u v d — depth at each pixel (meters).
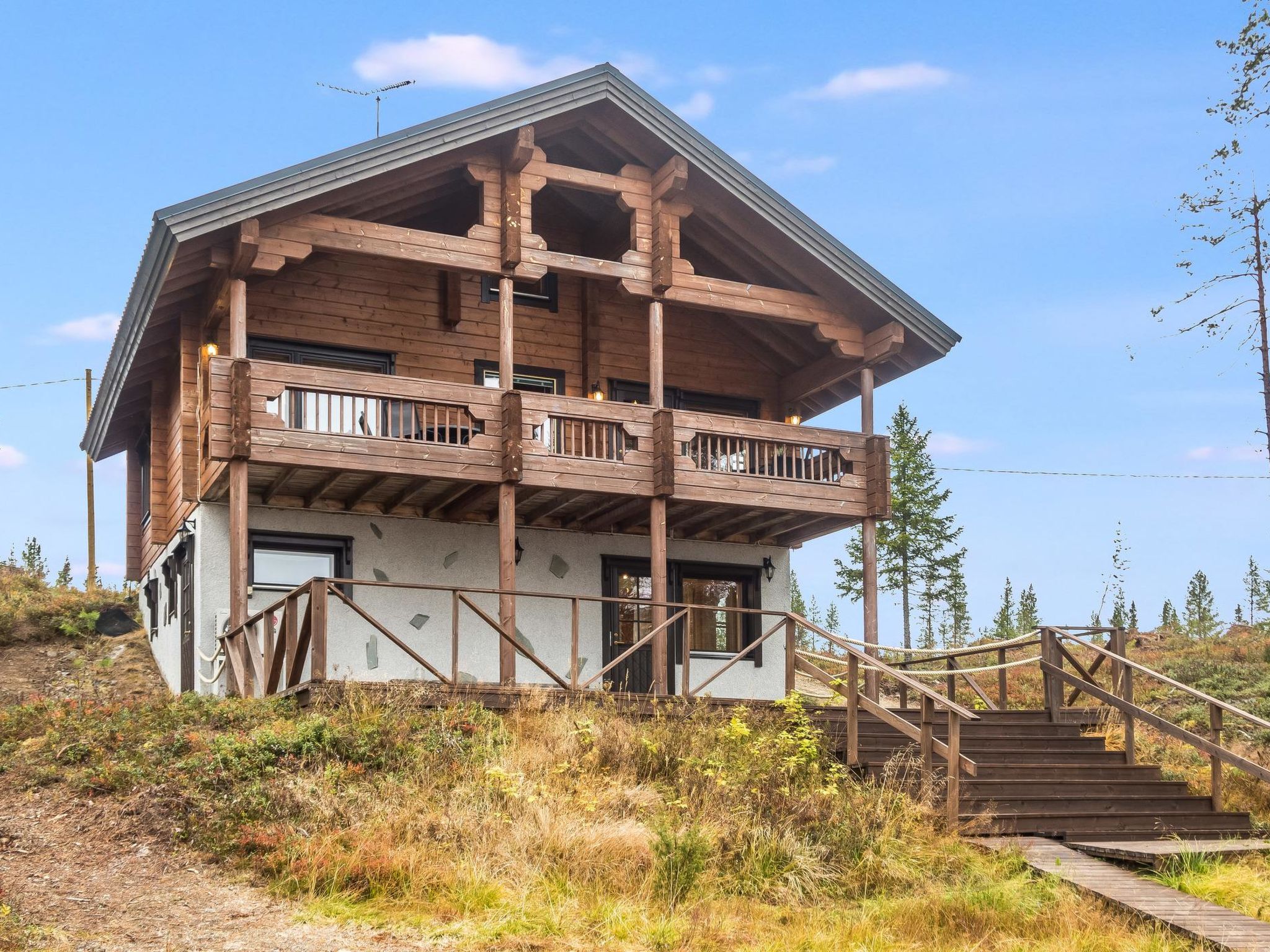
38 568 28.44
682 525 19.75
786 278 19.11
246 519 14.95
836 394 21.81
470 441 16.27
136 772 11.30
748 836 10.68
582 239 20.36
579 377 19.81
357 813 10.25
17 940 7.70
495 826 10.06
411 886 9.09
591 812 10.73
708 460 18.30
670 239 17.75
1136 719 17.42
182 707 13.17
